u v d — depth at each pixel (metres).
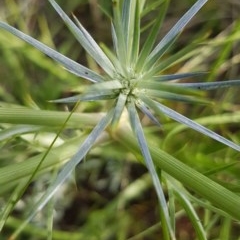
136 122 0.19
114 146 0.34
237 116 0.32
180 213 0.33
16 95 0.38
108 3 0.27
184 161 0.27
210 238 0.32
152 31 0.19
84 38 0.19
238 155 0.28
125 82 0.19
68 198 0.38
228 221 0.27
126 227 0.36
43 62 0.35
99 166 0.37
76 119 0.23
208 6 0.39
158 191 0.18
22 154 0.32
